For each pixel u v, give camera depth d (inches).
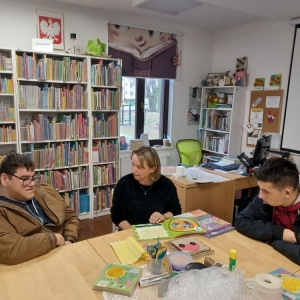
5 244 47.8
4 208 54.7
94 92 132.3
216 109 170.1
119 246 53.5
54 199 69.3
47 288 41.5
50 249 51.8
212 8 136.6
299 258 48.9
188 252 51.3
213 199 105.5
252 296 36.3
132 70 154.3
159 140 178.1
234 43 168.7
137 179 72.0
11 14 121.0
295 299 38.7
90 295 40.1
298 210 55.5
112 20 144.3
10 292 40.5
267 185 52.5
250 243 57.1
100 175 140.3
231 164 127.9
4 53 118.8
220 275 38.1
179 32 165.6
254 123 159.3
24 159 56.5
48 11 128.2
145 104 170.2
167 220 65.7
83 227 129.5
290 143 143.1
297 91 138.1
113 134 141.8
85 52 137.3
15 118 116.4
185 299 34.5
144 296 40.1
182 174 106.5
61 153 129.2
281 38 143.3
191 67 176.4
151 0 125.7
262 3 112.6
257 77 157.0
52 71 121.3
